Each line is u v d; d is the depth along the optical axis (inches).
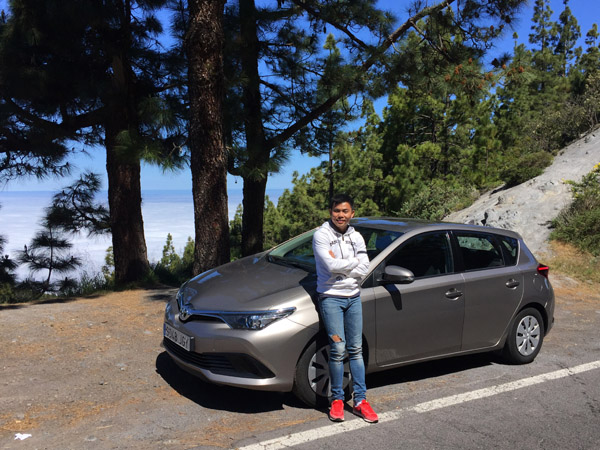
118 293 342.0
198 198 299.0
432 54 388.8
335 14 385.4
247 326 147.3
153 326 245.1
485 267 197.8
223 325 150.6
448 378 191.0
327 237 149.3
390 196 1062.4
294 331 149.4
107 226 443.5
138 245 412.2
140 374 182.4
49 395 161.5
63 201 439.8
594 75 858.8
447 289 181.6
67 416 147.5
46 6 327.6
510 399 171.8
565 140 813.2
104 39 366.3
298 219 1337.4
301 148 454.9
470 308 187.8
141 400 160.6
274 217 1330.0
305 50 432.1
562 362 214.8
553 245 477.4
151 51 397.1
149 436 136.5
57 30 344.2
